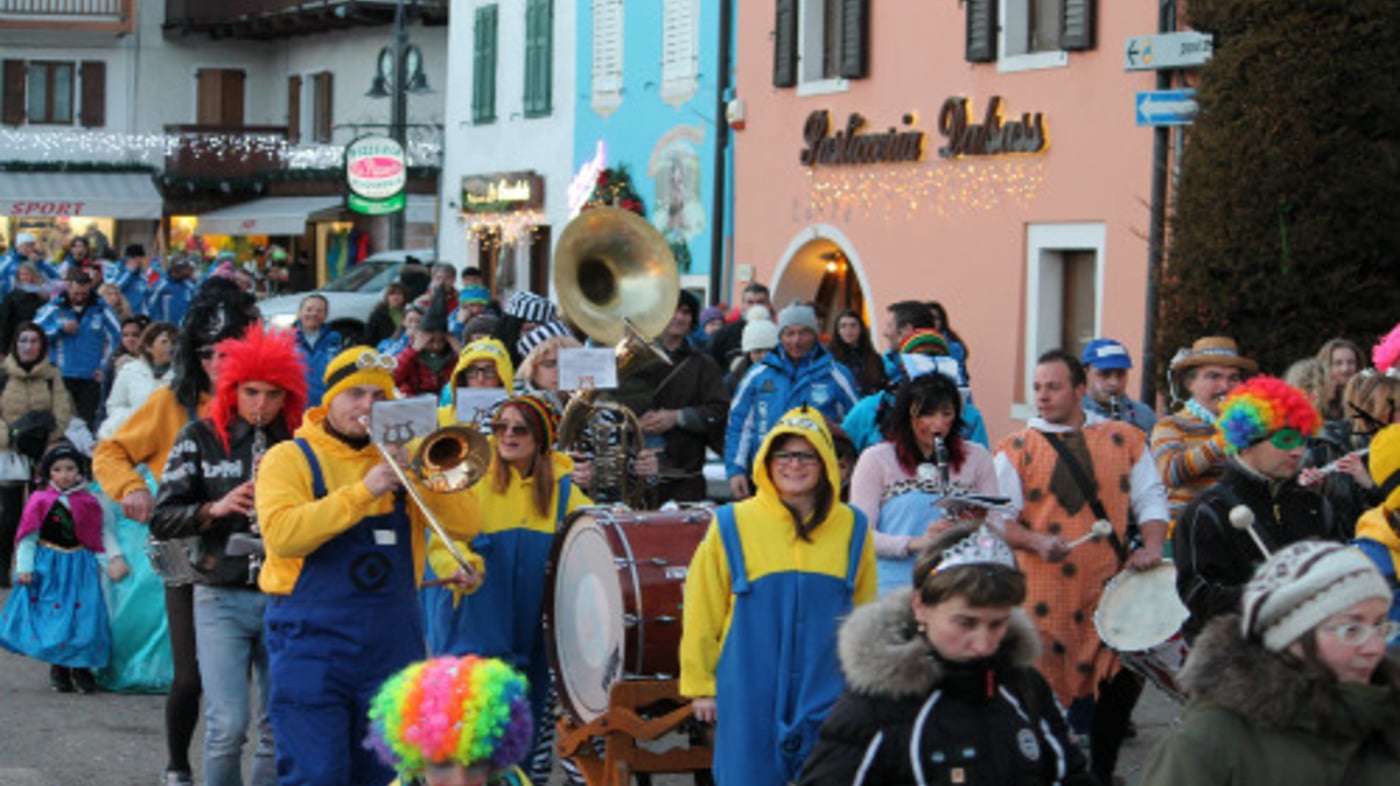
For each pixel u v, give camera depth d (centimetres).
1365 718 534
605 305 1346
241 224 4991
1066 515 1002
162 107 5528
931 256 2419
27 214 5338
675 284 1355
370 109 4831
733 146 2845
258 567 890
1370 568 535
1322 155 1667
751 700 809
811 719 804
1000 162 2300
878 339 2516
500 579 989
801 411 826
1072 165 2192
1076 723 1020
